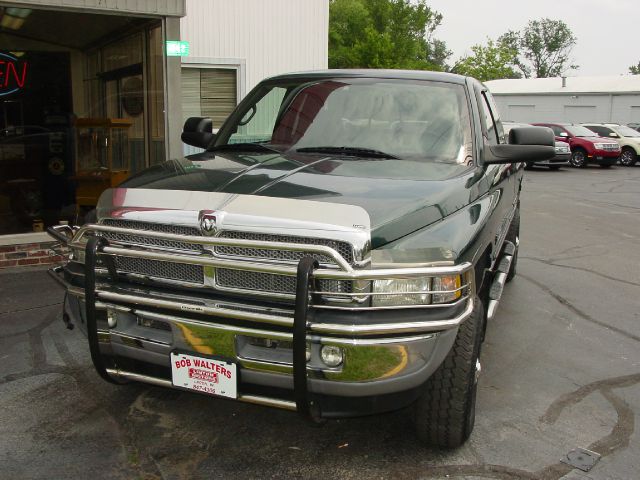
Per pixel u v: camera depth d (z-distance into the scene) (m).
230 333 2.90
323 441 3.54
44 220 7.55
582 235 10.45
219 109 10.99
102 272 3.29
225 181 3.29
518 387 4.38
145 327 3.17
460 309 2.93
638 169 26.20
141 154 8.04
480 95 4.69
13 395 3.99
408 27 49.53
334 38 49.06
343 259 2.69
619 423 3.90
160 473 3.20
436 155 3.95
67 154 7.87
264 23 10.97
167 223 3.03
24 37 7.86
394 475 3.23
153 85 7.77
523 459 3.43
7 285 6.23
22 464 3.24
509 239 6.54
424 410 3.29
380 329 2.75
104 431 3.59
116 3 7.00
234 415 3.80
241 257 2.91
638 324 5.82
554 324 5.75
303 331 2.70
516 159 4.02
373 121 4.17
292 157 3.83
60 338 4.92
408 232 2.97
